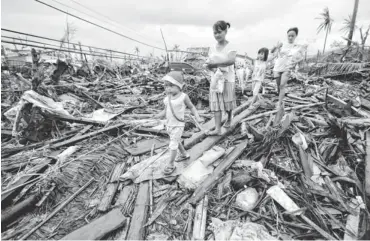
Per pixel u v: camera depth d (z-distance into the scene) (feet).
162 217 8.42
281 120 14.49
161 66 49.47
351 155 11.35
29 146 13.12
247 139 13.42
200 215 8.31
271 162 11.05
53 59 40.81
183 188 9.81
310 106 19.56
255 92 19.47
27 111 14.11
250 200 9.03
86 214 8.55
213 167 10.84
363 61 42.42
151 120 17.10
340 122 14.29
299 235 7.47
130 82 38.45
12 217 7.97
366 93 24.80
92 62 50.01
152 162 11.35
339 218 8.17
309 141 12.59
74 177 10.35
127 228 7.82
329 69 44.50
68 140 13.89
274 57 18.78
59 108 15.80
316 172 10.43
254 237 7.16
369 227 7.50
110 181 10.49
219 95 12.20
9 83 23.67
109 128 15.19
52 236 7.53
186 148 12.85
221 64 10.81
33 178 10.03
